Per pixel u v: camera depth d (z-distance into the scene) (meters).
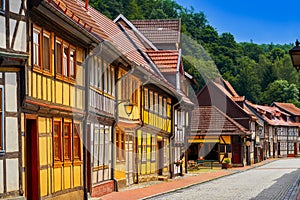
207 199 20.44
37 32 14.94
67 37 17.52
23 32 13.52
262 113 79.94
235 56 98.31
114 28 31.36
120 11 48.53
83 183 18.92
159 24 37.38
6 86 13.16
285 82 116.50
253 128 64.31
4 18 13.05
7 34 13.11
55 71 16.23
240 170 46.28
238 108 58.91
